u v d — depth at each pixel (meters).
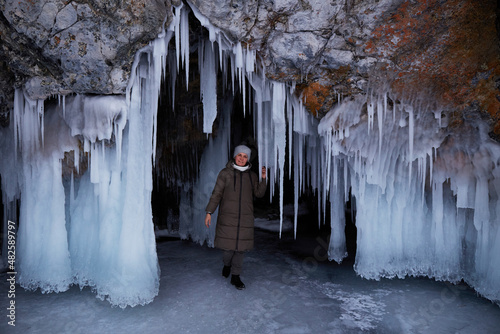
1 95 2.60
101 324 2.35
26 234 2.88
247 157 3.01
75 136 2.77
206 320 2.44
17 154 2.93
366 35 2.41
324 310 2.63
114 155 2.85
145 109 2.67
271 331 2.31
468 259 3.16
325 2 2.26
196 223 4.63
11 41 2.19
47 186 2.85
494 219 2.84
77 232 3.05
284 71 2.73
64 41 2.18
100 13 2.09
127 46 2.28
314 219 5.98
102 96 2.54
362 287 3.10
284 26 2.40
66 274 2.88
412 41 2.41
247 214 2.94
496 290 2.76
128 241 2.69
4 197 3.27
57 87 2.43
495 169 2.74
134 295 2.63
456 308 2.69
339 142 3.09
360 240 3.43
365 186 3.34
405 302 2.79
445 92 2.64
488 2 2.23
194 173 4.72
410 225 3.39
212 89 3.11
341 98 2.89
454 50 2.43
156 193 5.07
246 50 2.55
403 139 2.98
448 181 3.16
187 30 2.47
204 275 3.31
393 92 2.73
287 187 6.18
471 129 2.76
